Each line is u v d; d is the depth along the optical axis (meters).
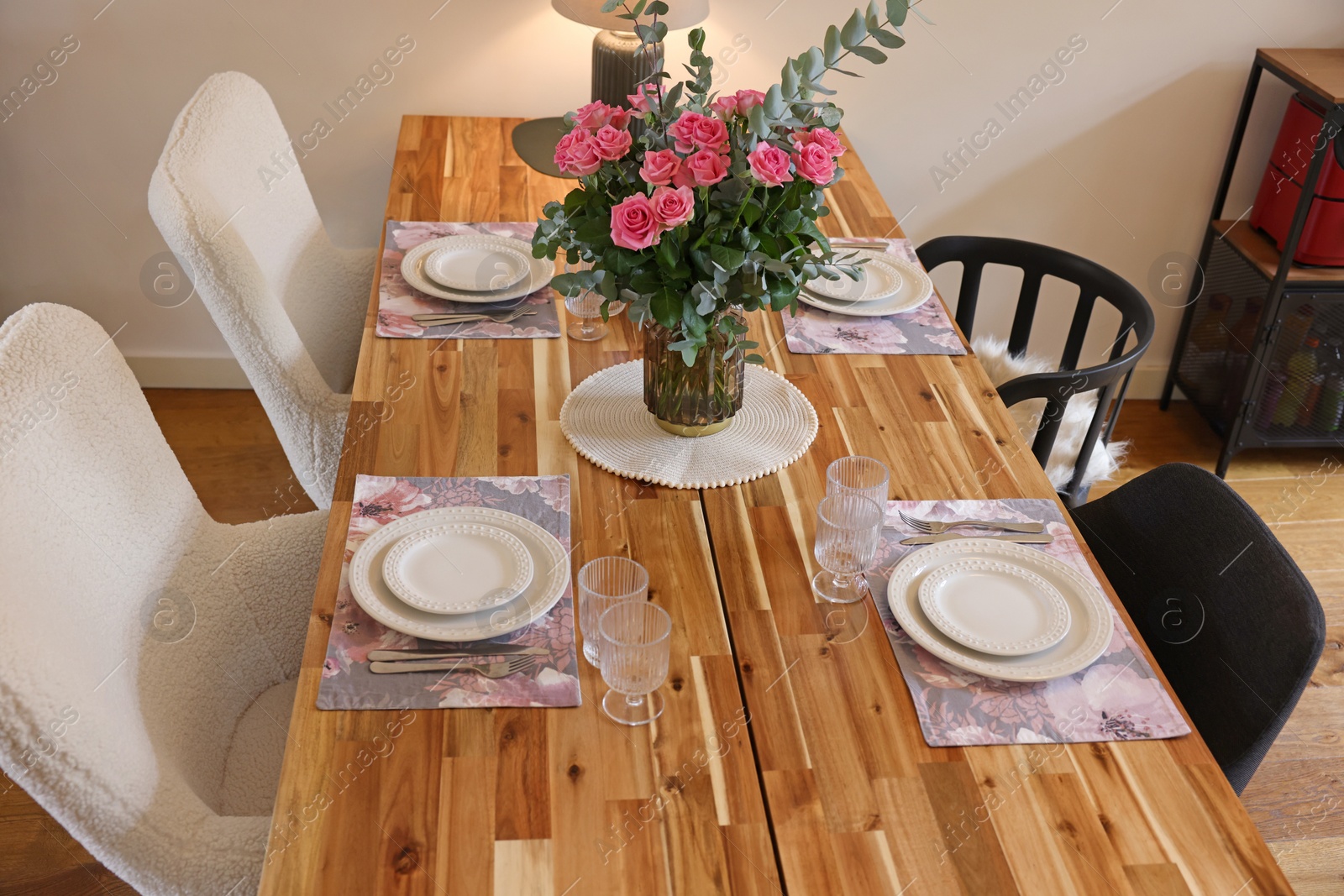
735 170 1.31
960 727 1.18
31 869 1.82
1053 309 3.11
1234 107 2.81
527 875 1.02
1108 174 2.90
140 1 2.46
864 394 1.73
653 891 1.01
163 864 1.11
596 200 1.39
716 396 1.55
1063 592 1.33
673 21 2.20
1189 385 3.11
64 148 2.62
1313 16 2.69
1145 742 1.17
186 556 1.41
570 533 1.42
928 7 2.64
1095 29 2.69
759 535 1.43
